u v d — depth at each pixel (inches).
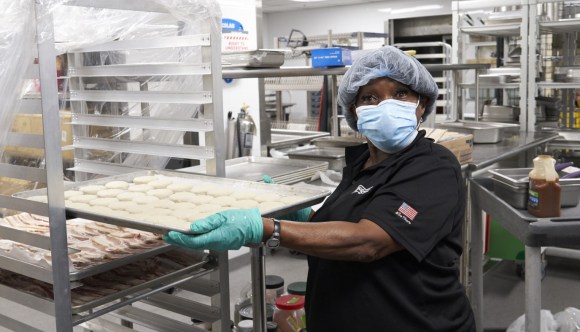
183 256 64.9
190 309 68.7
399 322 53.0
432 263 53.4
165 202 59.2
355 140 122.4
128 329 70.6
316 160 113.0
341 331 55.3
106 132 77.4
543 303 133.0
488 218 120.0
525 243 69.6
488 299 136.8
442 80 215.9
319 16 429.7
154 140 80.3
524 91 160.6
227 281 65.8
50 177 48.7
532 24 155.3
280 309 88.0
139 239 62.3
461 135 111.4
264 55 90.1
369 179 55.8
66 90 71.9
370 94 56.4
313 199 55.6
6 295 55.8
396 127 54.2
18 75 50.6
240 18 151.6
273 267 160.1
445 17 304.0
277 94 246.2
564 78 163.2
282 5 409.1
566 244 68.4
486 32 175.0
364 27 409.4
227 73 83.1
